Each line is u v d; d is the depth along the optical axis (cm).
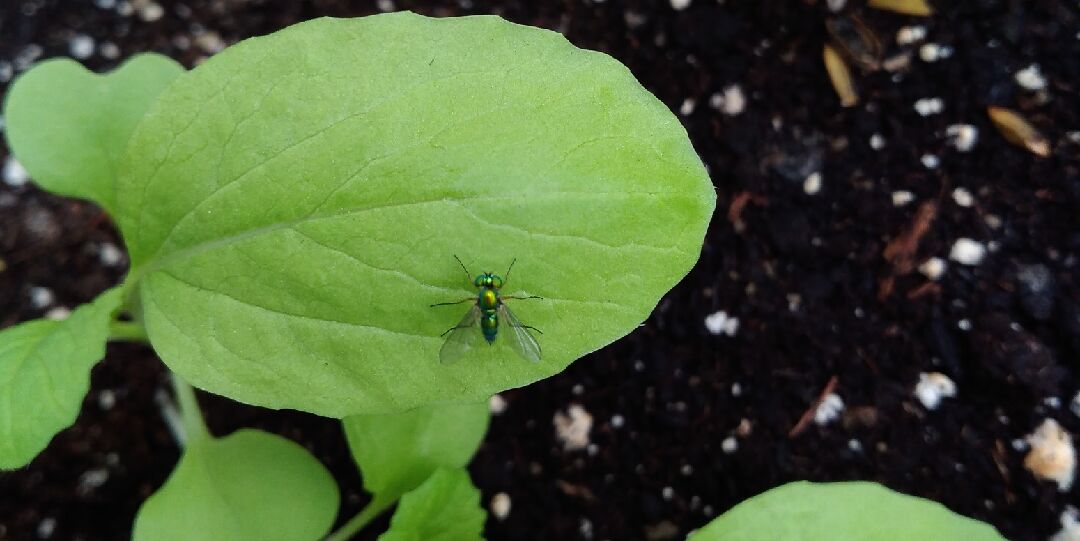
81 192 8
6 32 11
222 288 6
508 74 6
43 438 6
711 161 10
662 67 10
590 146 6
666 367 9
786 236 9
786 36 10
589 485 9
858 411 9
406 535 7
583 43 10
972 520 6
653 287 6
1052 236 9
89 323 7
